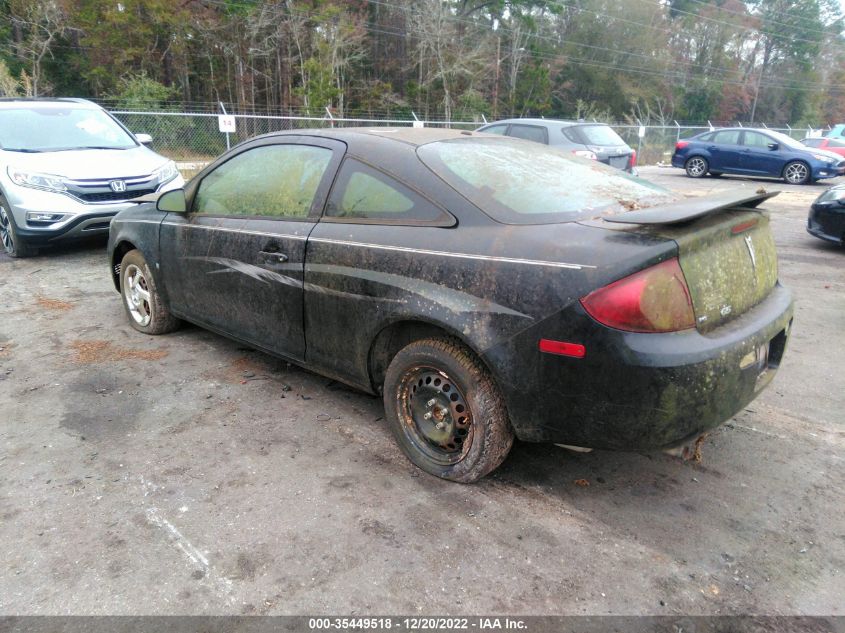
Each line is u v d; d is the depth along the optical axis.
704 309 2.41
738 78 65.19
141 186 7.38
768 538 2.60
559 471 3.07
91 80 36.34
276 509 2.73
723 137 18.19
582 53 57.28
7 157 7.11
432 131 3.52
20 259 7.34
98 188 7.03
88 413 3.60
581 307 2.31
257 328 3.73
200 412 3.62
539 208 2.72
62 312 5.41
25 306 5.56
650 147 26.34
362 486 2.91
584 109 48.69
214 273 3.90
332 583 2.31
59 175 6.89
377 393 3.28
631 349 2.25
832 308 5.70
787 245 8.61
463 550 2.49
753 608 2.23
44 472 3.00
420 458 3.02
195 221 4.05
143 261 4.64
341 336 3.19
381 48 47.06
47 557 2.43
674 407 2.29
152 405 3.71
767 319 2.66
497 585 2.31
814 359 4.51
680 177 19.20
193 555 2.45
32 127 7.67
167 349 4.58
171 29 36.44
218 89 40.09
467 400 2.75
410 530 2.61
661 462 3.16
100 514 2.69
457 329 2.61
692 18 64.44
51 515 2.68
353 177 3.18
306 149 3.48
